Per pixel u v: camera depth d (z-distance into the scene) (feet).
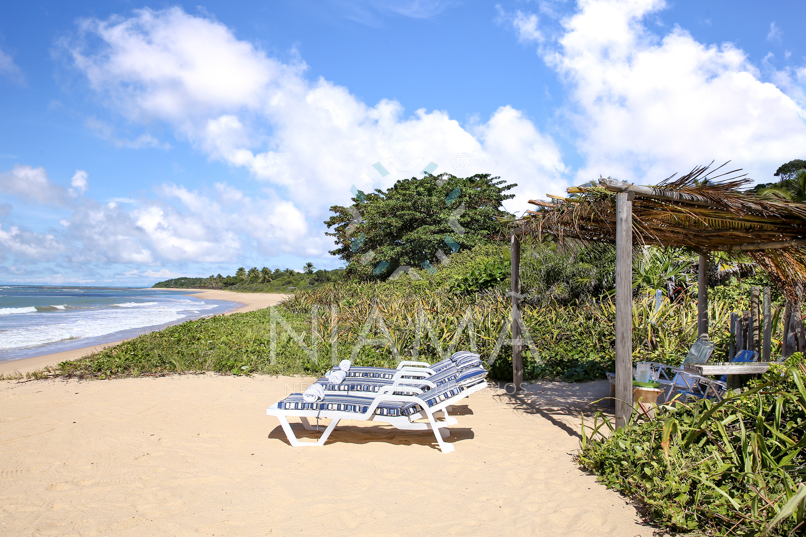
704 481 9.71
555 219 16.71
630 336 14.23
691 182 14.10
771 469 9.88
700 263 21.97
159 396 20.57
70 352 36.76
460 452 14.05
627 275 14.15
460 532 9.37
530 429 16.39
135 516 9.98
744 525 8.89
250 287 280.31
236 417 17.70
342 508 10.37
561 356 26.99
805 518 8.36
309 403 14.56
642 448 11.68
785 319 16.62
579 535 9.23
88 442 14.55
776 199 13.97
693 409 13.01
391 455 13.78
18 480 11.77
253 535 9.27
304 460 13.30
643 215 15.87
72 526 9.57
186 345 31.19
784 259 17.66
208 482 11.74
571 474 12.25
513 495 11.03
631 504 10.51
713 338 24.58
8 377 24.45
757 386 11.69
